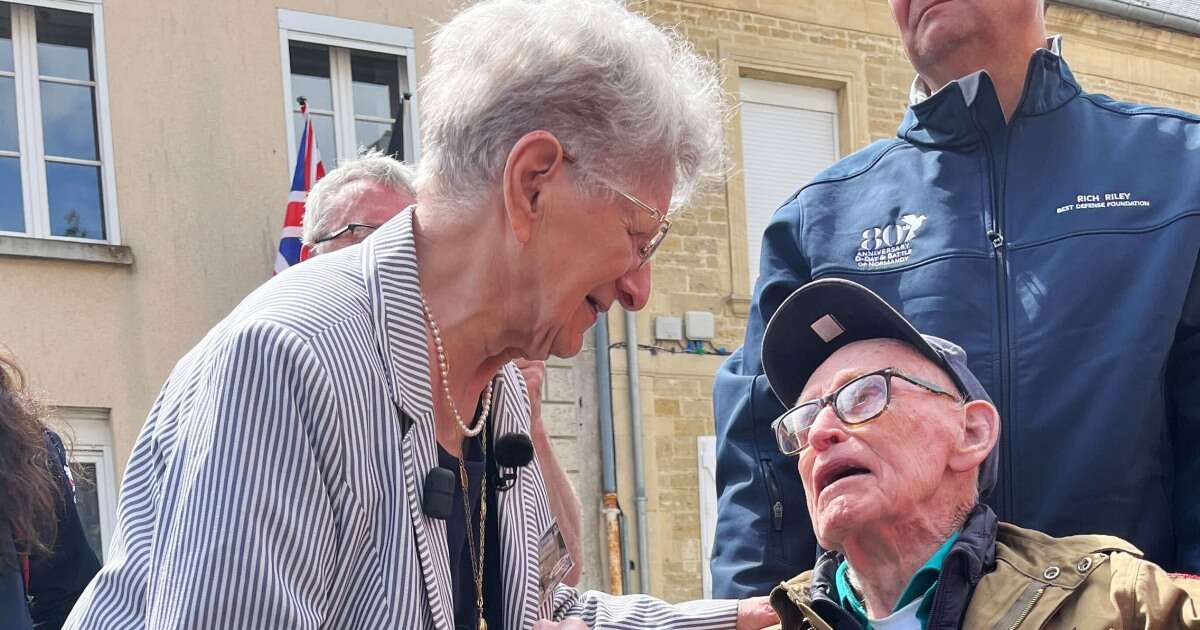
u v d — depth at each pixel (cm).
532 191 226
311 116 1191
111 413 1091
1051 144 320
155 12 1133
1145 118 320
